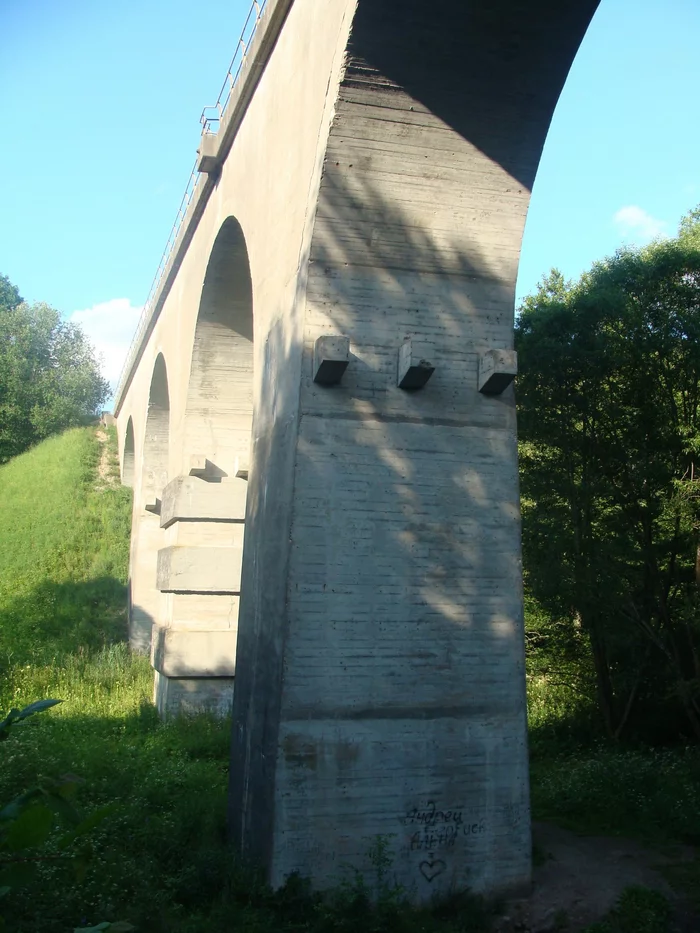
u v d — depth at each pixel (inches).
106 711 552.4
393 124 292.2
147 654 721.6
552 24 275.7
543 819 362.0
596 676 541.6
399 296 305.7
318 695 280.8
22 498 1085.8
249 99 423.8
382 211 301.9
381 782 281.1
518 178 309.4
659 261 480.7
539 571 498.9
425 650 291.9
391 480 297.7
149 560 797.2
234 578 537.3
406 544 295.7
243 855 293.4
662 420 493.7
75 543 948.0
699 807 354.6
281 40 369.4
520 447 539.5
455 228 309.6
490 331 313.9
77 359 1596.9
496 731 293.7
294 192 331.3
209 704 530.6
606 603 481.4
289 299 322.3
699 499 473.1
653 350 482.0
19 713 132.0
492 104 293.4
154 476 816.9
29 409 1465.3
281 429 311.1
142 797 340.2
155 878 271.7
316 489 290.8
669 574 504.1
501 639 299.4
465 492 304.5
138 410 922.1
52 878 242.7
